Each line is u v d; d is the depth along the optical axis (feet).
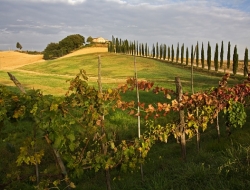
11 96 15.01
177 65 277.85
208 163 22.57
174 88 121.70
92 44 531.50
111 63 285.84
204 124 27.68
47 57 448.65
